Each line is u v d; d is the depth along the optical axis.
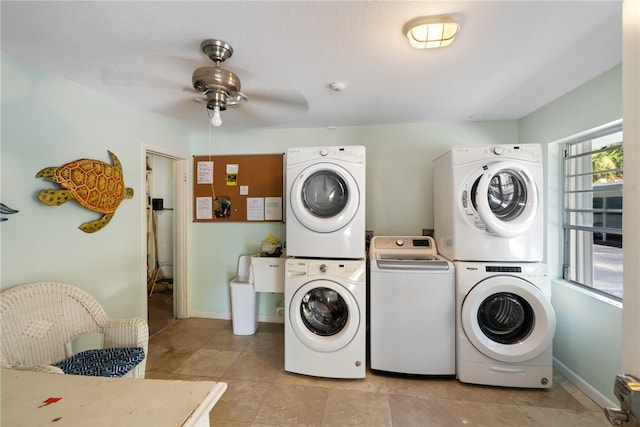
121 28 1.30
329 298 2.17
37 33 1.34
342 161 2.07
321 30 1.33
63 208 1.81
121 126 2.25
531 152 1.92
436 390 1.92
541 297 1.83
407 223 2.89
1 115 1.49
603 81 1.76
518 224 1.89
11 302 1.44
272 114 2.55
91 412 0.69
